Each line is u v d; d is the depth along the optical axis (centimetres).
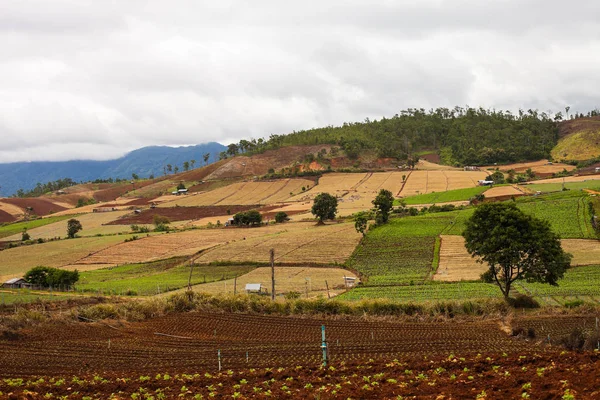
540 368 2589
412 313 5244
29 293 7994
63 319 4875
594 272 7488
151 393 2652
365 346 3866
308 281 8425
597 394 1967
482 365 2830
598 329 3606
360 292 7306
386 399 2248
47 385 2867
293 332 4609
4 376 3169
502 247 5888
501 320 4884
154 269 10619
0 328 4328
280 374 2923
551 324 4569
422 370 2856
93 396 2658
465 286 7306
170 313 5444
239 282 8631
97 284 9250
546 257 5794
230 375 2977
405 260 9369
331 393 2397
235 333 4609
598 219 10506
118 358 3638
